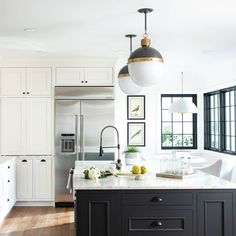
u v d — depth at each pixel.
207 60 6.52
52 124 6.47
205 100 8.00
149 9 3.63
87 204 3.41
